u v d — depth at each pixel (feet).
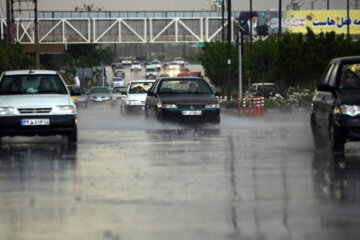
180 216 78.89
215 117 229.86
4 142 177.88
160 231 71.41
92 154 144.46
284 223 74.79
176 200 88.99
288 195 92.32
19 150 154.51
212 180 106.01
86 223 75.41
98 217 78.59
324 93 152.05
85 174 113.29
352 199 88.99
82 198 90.79
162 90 240.53
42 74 178.29
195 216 78.84
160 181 105.19
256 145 163.43
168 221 76.23
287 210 82.07
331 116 142.10
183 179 107.24
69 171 117.08
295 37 512.63
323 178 107.65
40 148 159.02
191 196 91.91
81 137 190.70
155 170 117.80
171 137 188.85
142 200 89.10
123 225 74.38
